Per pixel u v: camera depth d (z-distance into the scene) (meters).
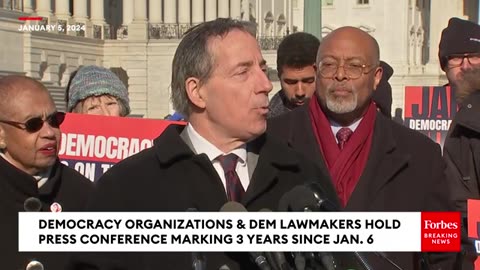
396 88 80.62
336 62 5.85
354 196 5.69
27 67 45.03
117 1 63.62
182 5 62.16
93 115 6.88
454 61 8.05
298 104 8.20
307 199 4.21
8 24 41.66
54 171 5.71
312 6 17.14
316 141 5.97
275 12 74.56
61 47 49.88
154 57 57.12
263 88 4.31
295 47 8.13
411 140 5.87
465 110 6.86
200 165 4.34
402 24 81.94
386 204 5.68
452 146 6.93
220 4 65.56
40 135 5.52
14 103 5.49
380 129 5.88
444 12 80.06
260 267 4.11
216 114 4.33
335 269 4.15
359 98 5.83
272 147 4.52
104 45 56.75
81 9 55.59
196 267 4.01
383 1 82.62
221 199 4.31
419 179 5.76
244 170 4.48
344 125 5.97
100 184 4.41
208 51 4.29
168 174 4.35
